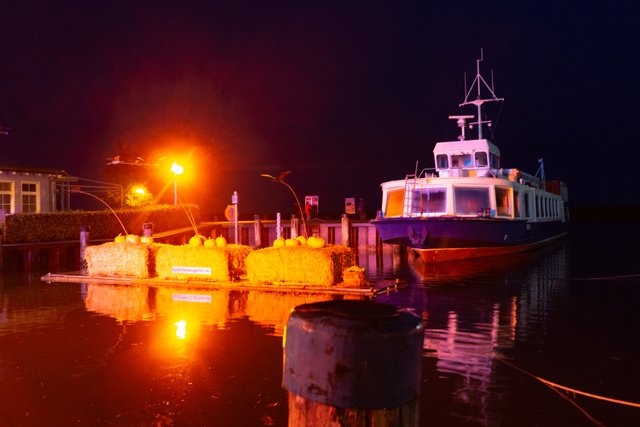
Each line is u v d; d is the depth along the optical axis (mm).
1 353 7152
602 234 45969
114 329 8641
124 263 14648
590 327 9039
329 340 1167
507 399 5367
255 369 6340
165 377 6062
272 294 12211
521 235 23047
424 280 15883
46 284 14375
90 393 5547
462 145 23219
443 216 19438
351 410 1167
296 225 27609
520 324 9289
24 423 4777
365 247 28781
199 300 11398
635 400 5355
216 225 30266
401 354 1177
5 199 23375
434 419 4820
